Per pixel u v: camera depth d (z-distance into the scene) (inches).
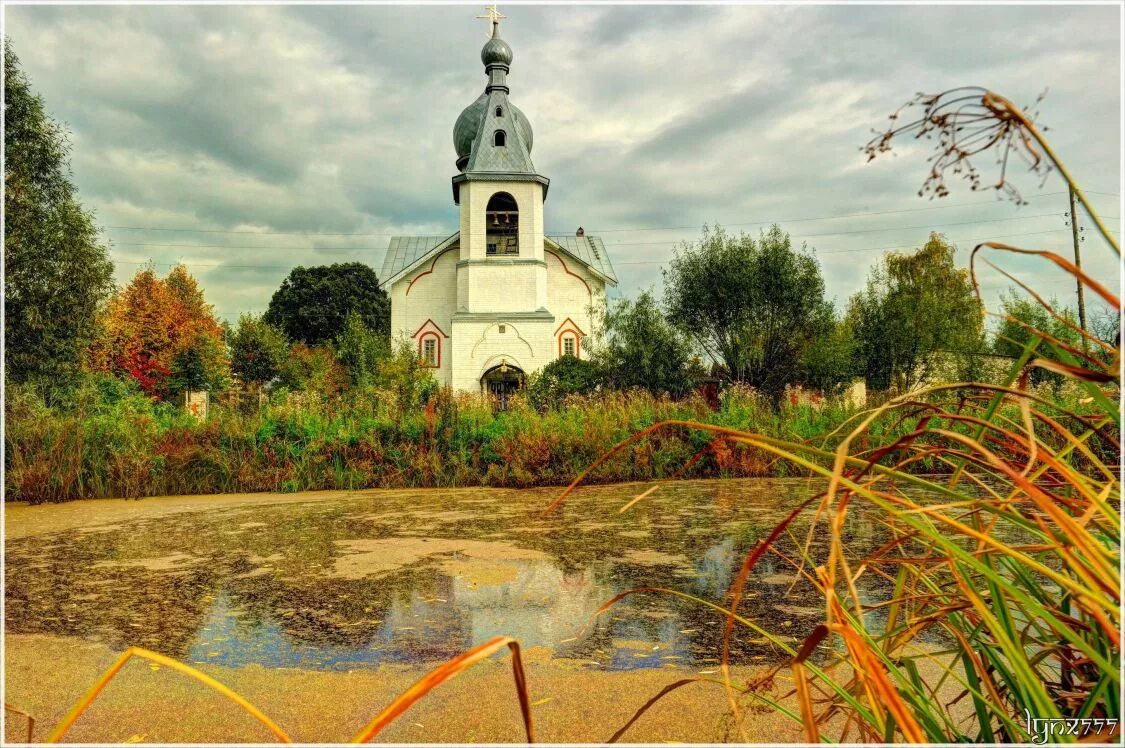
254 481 379.9
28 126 542.0
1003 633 39.8
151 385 1112.8
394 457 395.2
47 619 147.6
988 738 49.0
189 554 215.8
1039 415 41.8
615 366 827.4
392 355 1057.5
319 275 1808.6
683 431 416.5
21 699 105.0
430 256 1209.4
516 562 197.6
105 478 363.6
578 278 1248.8
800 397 490.9
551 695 102.7
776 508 290.8
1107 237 27.9
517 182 1155.3
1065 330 46.1
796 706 93.0
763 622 137.9
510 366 1112.8
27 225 545.0
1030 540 160.9
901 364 888.3
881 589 159.5
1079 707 48.0
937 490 36.4
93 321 589.3
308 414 412.5
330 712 98.4
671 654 120.3
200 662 120.1
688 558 199.0
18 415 455.2
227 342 1242.6
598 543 223.0
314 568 194.2
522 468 389.1
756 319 871.7
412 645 128.0
